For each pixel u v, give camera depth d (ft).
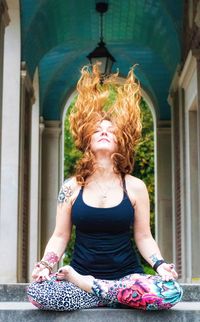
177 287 13.01
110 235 13.53
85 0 49.01
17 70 43.88
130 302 13.04
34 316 13.05
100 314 12.99
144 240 13.91
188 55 40.57
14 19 43.73
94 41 56.90
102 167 13.85
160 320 12.97
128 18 52.44
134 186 13.84
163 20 48.39
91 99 14.39
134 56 61.26
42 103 62.28
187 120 43.88
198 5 36.06
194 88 40.60
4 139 43.50
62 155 63.26
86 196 13.65
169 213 60.90
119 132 14.03
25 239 49.19
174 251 51.80
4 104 43.68
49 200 62.44
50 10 47.65
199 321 13.02
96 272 13.47
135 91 14.61
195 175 43.11
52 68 60.80
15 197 43.06
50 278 13.17
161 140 61.93
